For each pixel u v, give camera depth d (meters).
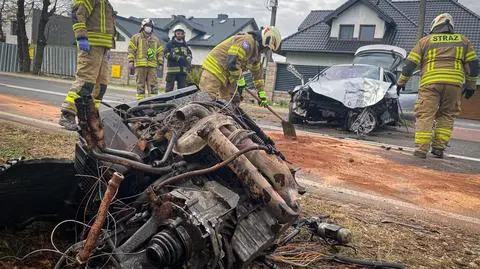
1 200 2.71
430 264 3.35
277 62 22.91
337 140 8.77
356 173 6.00
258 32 6.39
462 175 6.44
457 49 7.38
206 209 2.29
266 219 2.56
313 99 10.35
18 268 2.65
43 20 24.52
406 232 3.94
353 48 29.08
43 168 2.70
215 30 48.34
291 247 3.40
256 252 2.42
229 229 2.38
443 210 4.68
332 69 11.72
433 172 6.48
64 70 26.53
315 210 4.28
